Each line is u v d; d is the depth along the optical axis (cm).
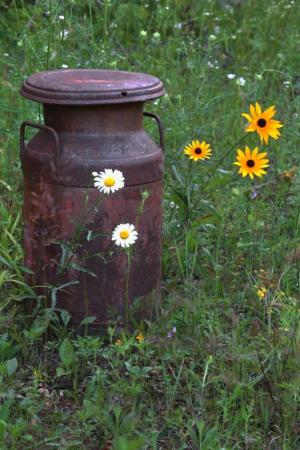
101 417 373
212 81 740
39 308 439
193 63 697
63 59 657
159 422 387
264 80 743
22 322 444
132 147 416
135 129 421
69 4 711
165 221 521
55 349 431
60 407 395
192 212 514
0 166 573
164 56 769
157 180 429
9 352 414
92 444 371
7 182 562
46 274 432
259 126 476
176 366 417
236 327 430
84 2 740
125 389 386
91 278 425
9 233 484
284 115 691
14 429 352
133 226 410
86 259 422
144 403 395
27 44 656
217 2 894
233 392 385
